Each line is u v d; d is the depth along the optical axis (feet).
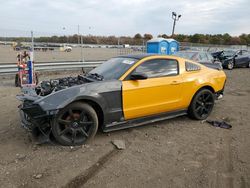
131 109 15.14
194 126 17.61
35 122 13.02
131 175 11.17
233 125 18.07
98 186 10.32
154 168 11.81
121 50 78.59
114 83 14.53
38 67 39.19
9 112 19.71
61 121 13.28
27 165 11.80
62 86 14.61
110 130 14.92
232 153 13.52
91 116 13.88
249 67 64.54
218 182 10.80
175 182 10.72
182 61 17.93
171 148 13.99
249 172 11.63
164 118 17.20
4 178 10.75
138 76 14.79
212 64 34.76
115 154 13.12
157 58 16.67
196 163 12.36
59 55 86.99
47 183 10.46
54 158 12.50
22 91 15.64
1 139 14.51
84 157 12.69
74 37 121.60
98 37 149.79
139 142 14.69
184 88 17.38
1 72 34.86
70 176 10.98
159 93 16.15
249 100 26.08
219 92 20.03
